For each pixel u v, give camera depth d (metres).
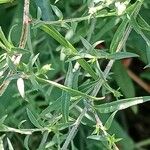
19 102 0.53
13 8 0.60
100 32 0.46
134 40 0.52
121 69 0.54
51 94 0.48
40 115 0.36
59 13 0.36
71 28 0.37
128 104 0.36
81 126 0.58
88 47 0.35
